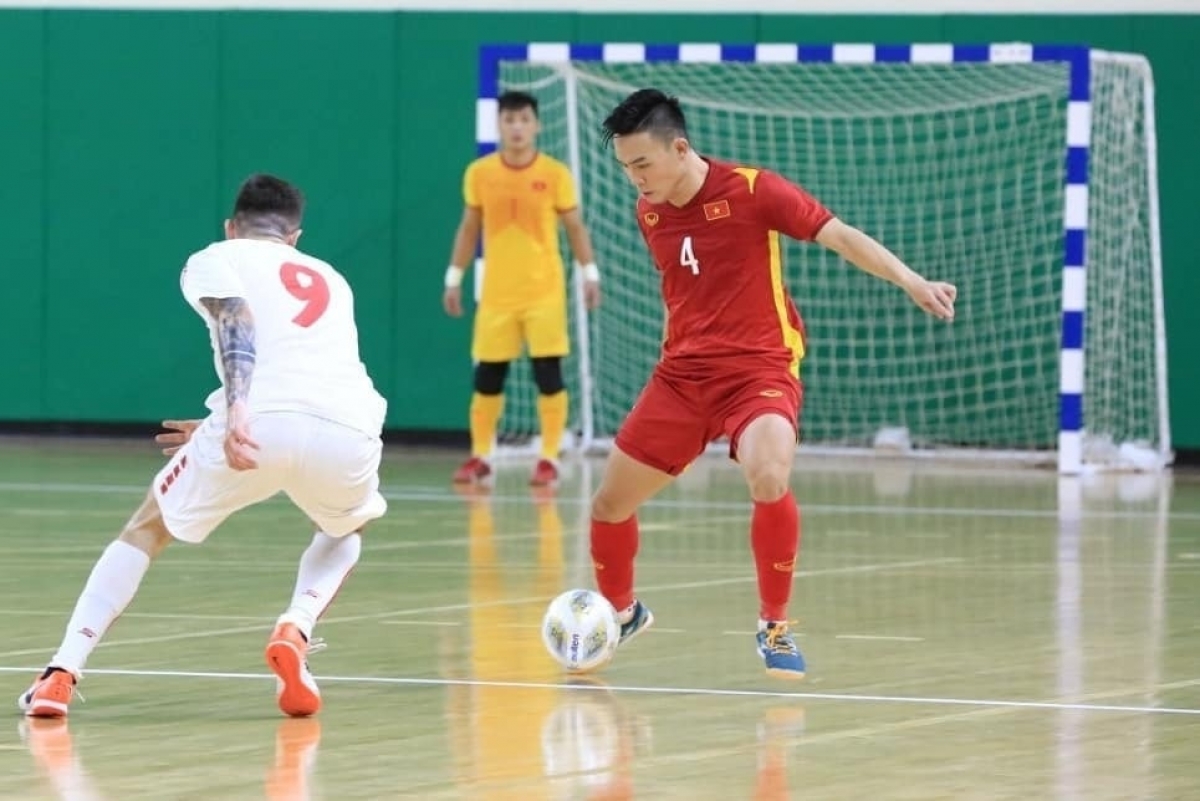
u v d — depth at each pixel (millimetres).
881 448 33156
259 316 11344
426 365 34469
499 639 13969
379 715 11141
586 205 34500
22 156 35188
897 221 33375
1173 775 9633
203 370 35062
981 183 32875
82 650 11172
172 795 9047
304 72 34500
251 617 14883
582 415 34469
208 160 34812
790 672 12234
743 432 12406
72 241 35156
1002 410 33031
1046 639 14141
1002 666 12961
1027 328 32844
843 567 18469
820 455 33031
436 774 9555
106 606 11273
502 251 27422
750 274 12617
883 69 33156
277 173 34656
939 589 16906
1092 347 32469
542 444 27391
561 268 27766
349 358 11555
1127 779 9539
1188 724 10969
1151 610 15641
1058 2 32844
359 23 34312
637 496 12984
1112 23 32625
